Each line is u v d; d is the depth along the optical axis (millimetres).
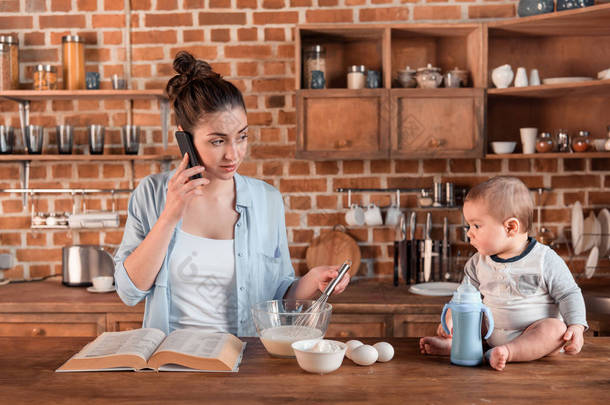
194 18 3025
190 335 1271
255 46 3020
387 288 2822
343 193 3037
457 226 3021
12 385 1067
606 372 1137
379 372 1143
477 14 2967
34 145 2857
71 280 2855
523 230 1405
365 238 3037
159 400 991
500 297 1405
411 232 2893
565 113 2939
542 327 1241
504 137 2980
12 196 3090
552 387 1050
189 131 1445
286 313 1260
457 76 2777
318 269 1578
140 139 3082
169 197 1390
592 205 2971
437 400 988
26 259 3098
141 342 1228
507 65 2777
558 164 2982
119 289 1478
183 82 1486
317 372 1122
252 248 1641
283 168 3037
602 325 2432
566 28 2789
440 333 1328
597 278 2924
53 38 3059
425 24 2758
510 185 1408
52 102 3076
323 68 2834
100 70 3053
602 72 2670
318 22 3000
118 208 3107
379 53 2982
